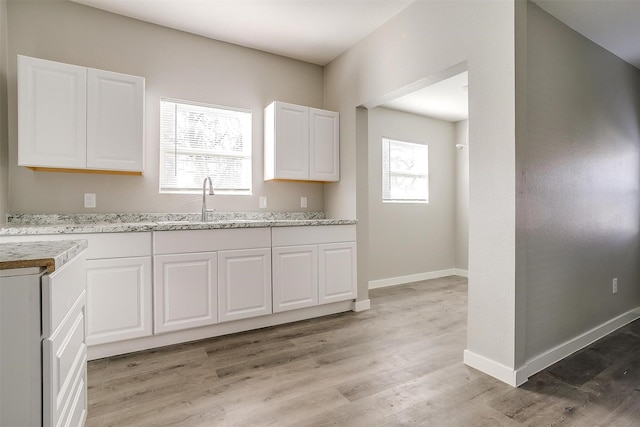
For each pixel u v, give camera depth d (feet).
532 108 6.65
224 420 5.04
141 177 9.25
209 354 7.39
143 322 7.43
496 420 5.03
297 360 7.07
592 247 8.25
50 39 8.27
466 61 7.02
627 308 9.64
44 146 7.33
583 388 5.96
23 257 2.81
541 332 6.81
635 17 7.18
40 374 2.76
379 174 14.48
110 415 5.16
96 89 7.83
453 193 16.97
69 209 8.40
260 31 9.87
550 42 7.09
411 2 8.39
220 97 10.40
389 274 14.73
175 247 7.77
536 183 6.66
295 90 11.73
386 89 9.32
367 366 6.79
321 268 9.91
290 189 11.57
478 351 6.68
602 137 8.55
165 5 8.61
